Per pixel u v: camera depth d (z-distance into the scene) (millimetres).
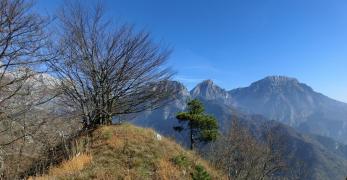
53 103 15062
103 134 16156
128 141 15609
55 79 16406
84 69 17484
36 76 14102
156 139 16656
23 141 12219
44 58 14062
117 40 18219
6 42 12273
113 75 18188
